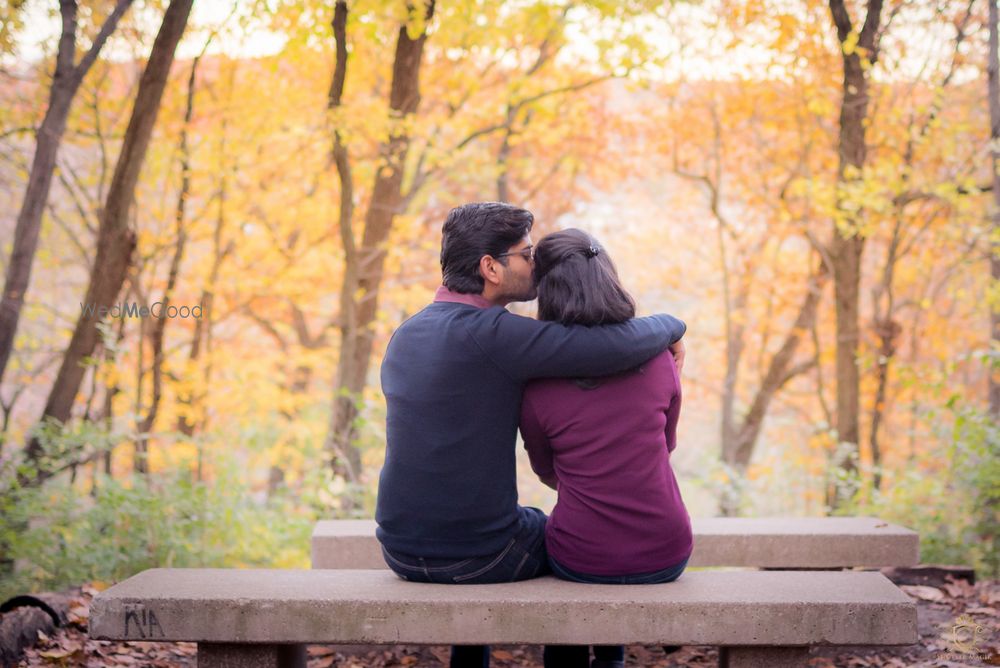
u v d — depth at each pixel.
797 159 12.70
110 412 8.30
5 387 11.19
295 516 6.86
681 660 3.62
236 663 2.41
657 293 18.70
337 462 7.32
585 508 2.51
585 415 2.49
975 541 5.64
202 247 11.88
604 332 2.46
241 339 15.52
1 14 6.55
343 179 8.51
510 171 15.77
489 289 2.62
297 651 2.76
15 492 5.25
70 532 5.28
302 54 8.88
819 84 9.98
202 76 10.06
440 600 2.35
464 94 12.06
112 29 5.86
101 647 3.61
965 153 8.98
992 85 7.18
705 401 18.91
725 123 13.27
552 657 2.68
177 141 9.39
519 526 2.58
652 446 2.52
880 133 9.87
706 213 16.92
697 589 2.45
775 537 3.61
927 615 3.94
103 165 9.14
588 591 2.43
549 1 9.36
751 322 15.25
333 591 2.45
